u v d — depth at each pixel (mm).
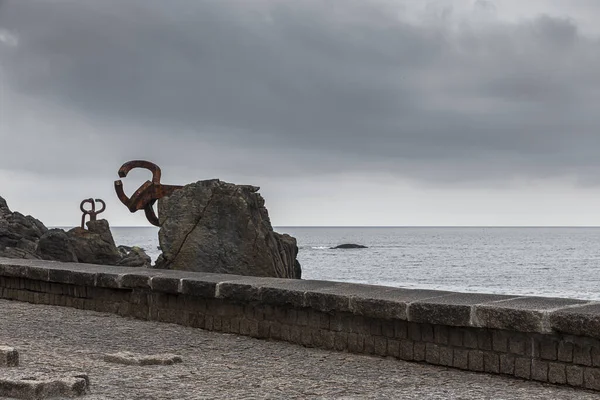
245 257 17359
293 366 9141
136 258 30031
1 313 13648
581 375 7988
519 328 8359
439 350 9164
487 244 198750
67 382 7004
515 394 7723
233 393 7410
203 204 17641
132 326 12328
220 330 11828
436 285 61531
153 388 7488
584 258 111688
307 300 10461
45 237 30062
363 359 9672
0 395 6918
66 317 13227
